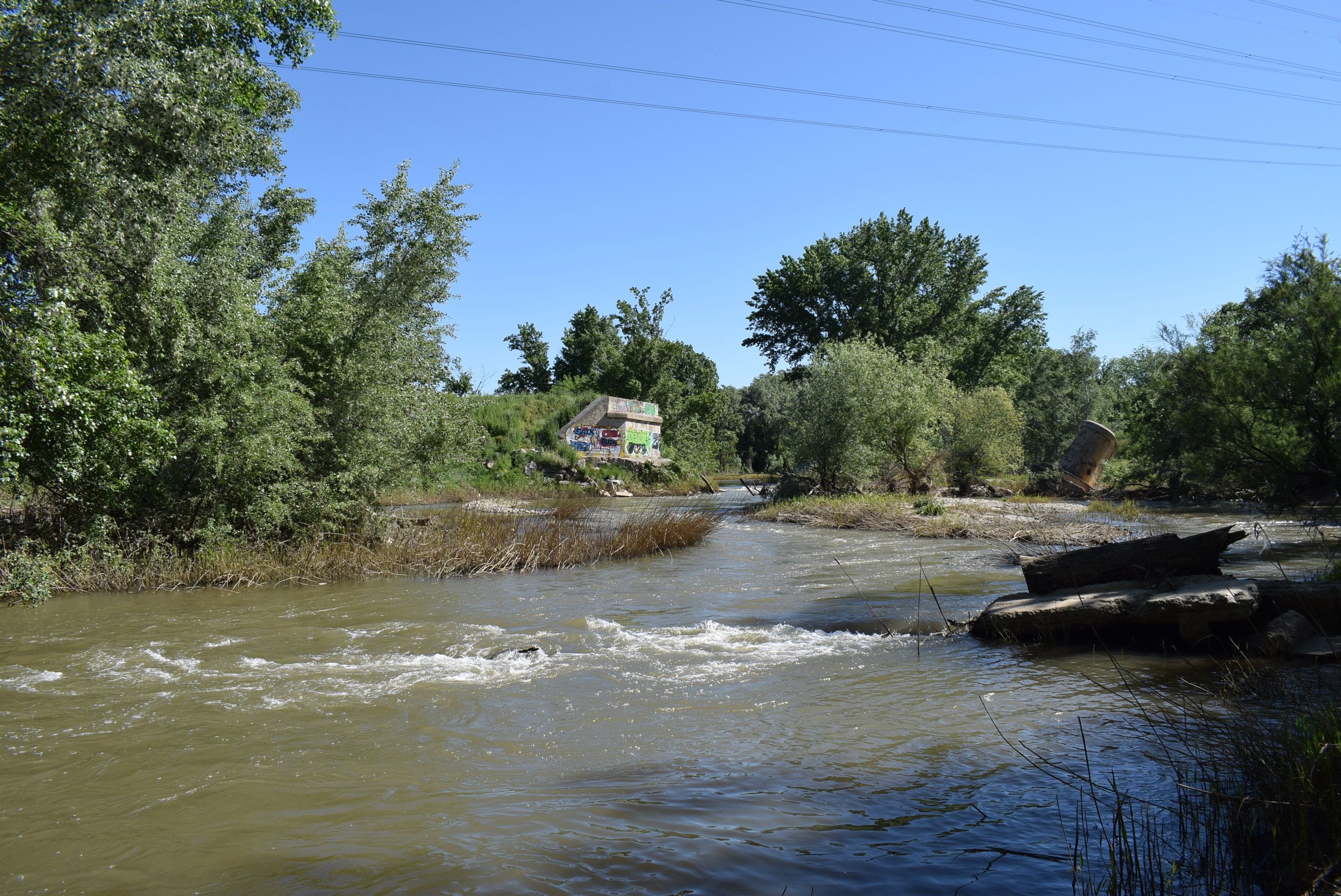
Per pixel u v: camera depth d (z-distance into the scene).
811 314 51.62
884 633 9.29
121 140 10.98
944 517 20.97
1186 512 23.66
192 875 3.96
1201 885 3.61
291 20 17.38
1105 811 4.45
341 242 16.20
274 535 14.89
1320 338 11.47
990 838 4.16
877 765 5.24
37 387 9.68
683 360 67.00
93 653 8.56
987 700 6.64
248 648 8.77
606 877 3.78
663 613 10.65
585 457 38.81
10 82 10.20
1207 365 12.61
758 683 7.27
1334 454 11.27
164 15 11.36
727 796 4.77
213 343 13.38
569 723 6.23
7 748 5.77
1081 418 53.09
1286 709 5.84
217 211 14.52
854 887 3.66
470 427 17.09
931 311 49.78
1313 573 11.12
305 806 4.75
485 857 4.02
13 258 11.04
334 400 15.56
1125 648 8.25
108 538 13.34
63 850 4.27
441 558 14.50
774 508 25.27
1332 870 3.62
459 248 16.38
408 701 6.81
